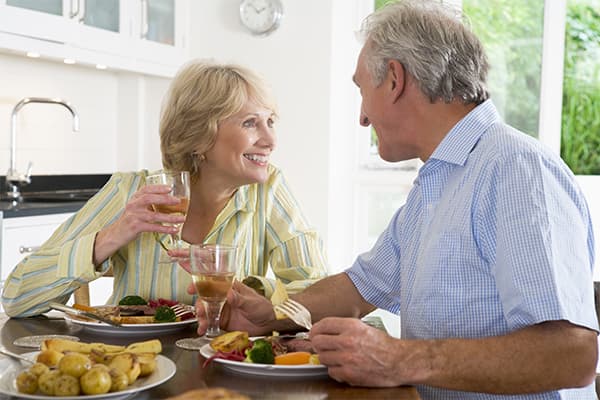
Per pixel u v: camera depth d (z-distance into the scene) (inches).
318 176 171.0
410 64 53.3
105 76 177.3
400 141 56.2
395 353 42.9
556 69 166.1
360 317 63.1
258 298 57.2
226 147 68.5
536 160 48.0
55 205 129.3
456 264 49.6
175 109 69.3
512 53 169.0
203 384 43.5
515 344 43.4
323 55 169.5
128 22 158.7
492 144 50.6
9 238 118.7
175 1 174.7
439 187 53.3
